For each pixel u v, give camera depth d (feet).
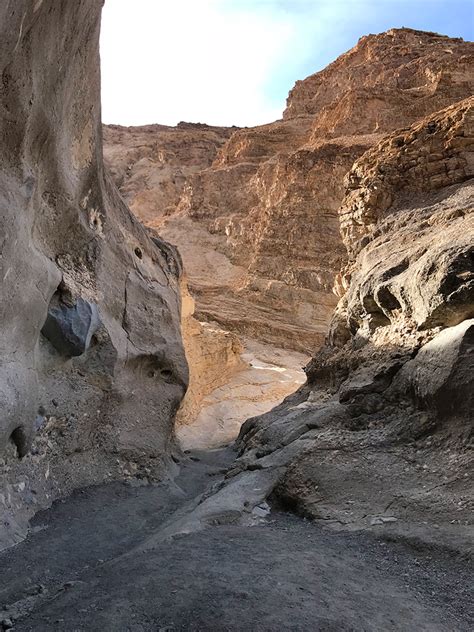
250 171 154.10
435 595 12.04
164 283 43.91
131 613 10.81
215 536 16.12
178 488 32.07
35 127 22.22
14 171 20.67
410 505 16.89
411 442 20.89
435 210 36.09
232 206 150.61
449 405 20.02
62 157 26.76
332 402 28.99
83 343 27.22
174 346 39.27
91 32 26.07
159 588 11.80
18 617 12.67
